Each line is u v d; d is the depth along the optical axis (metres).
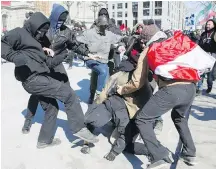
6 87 7.58
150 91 3.68
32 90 3.61
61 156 3.69
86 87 7.62
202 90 7.80
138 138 4.19
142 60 3.27
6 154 3.69
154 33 3.33
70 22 14.55
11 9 31.91
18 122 4.84
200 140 4.30
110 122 4.81
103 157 3.68
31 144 4.01
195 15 16.86
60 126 4.71
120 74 3.77
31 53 3.52
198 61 3.09
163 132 4.58
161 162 3.12
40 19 3.47
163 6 49.12
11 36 3.36
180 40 3.17
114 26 7.06
